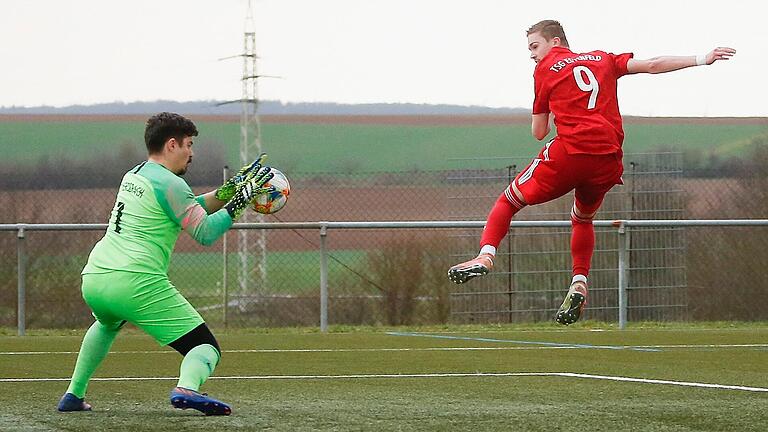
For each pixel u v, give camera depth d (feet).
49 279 122.21
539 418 45.60
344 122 336.49
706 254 130.11
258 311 119.44
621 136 56.59
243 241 144.56
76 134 294.25
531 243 126.82
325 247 109.29
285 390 57.11
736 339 95.71
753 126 205.57
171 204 47.44
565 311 61.11
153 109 330.75
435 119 333.01
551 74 56.44
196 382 46.55
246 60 261.44
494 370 68.08
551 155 55.93
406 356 78.89
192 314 47.62
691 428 43.01
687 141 234.58
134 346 89.35
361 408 48.93
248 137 266.57
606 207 129.39
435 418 45.65
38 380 62.59
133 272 46.88
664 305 125.80
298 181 150.41
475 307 127.65
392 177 149.69
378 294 129.59
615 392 55.47
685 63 55.67
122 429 42.65
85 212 140.15
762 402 51.06
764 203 145.18
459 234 129.80
